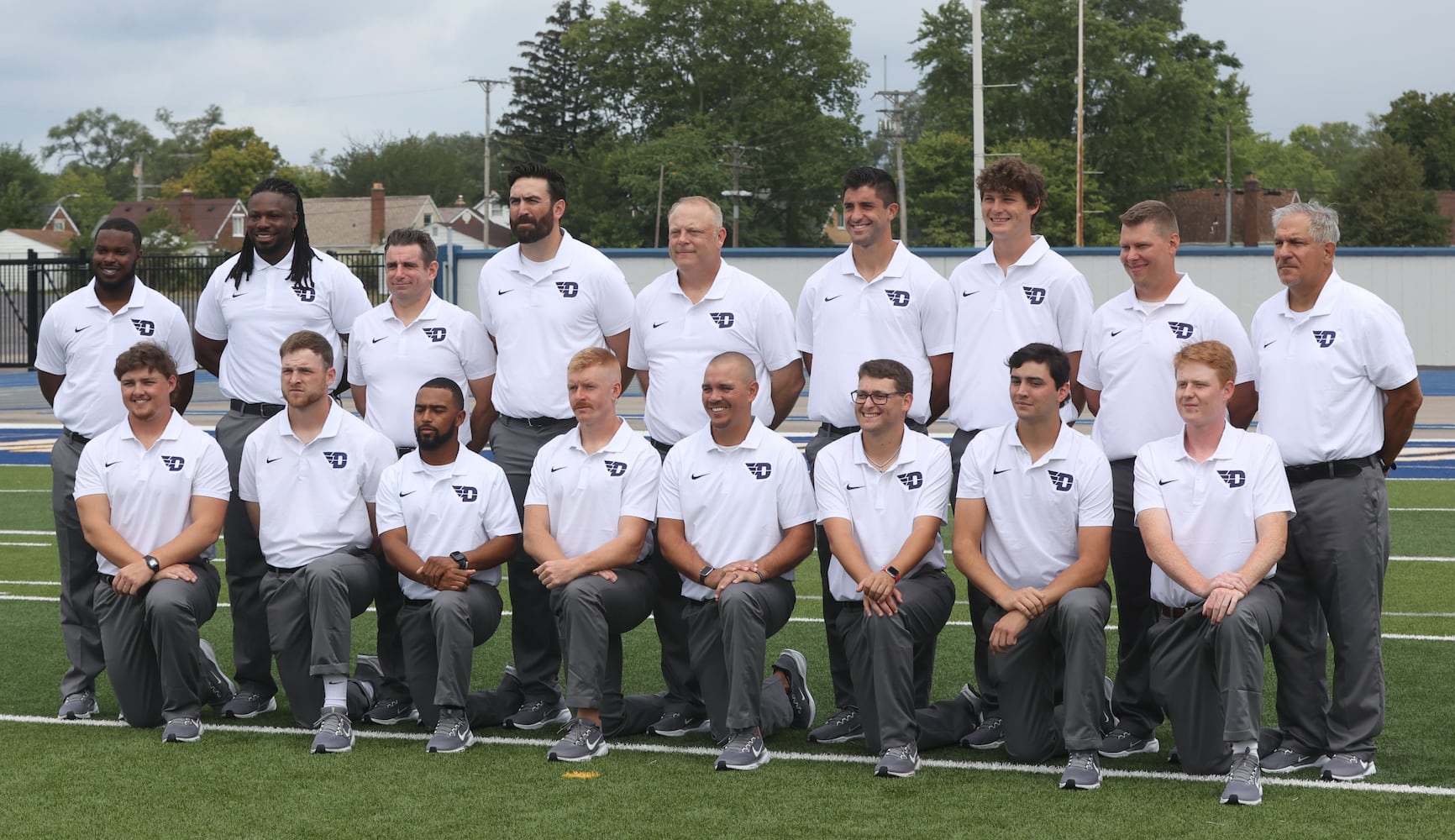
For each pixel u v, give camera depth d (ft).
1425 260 85.10
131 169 374.22
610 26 219.41
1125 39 191.83
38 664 23.02
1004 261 19.58
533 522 18.97
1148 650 18.39
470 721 19.36
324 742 18.22
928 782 16.90
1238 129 244.83
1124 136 189.57
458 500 18.95
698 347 19.83
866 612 17.54
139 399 19.15
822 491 18.53
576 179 226.99
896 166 202.08
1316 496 17.02
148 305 21.02
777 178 212.43
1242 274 82.23
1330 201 232.73
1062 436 17.88
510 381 20.24
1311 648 17.39
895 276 19.72
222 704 20.49
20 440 56.24
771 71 214.28
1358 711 16.94
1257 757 16.26
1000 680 17.66
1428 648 23.25
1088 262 82.58
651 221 211.82
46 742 18.67
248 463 19.63
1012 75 194.70
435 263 20.79
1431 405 66.28
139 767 17.49
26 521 37.45
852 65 216.74
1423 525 34.81
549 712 19.84
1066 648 16.99
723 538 18.39
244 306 20.80
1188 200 240.53
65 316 20.83
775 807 15.88
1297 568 17.31
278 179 20.77
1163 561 16.96
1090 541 17.54
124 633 18.90
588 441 19.01
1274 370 17.38
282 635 19.02
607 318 20.52
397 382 20.43
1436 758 17.62
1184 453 17.34
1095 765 16.80
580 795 16.38
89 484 19.36
